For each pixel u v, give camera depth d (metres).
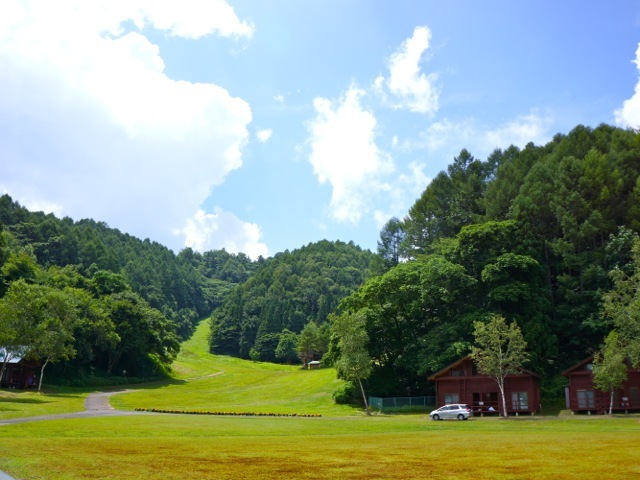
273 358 163.88
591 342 63.44
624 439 24.91
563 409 55.81
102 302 102.75
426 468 15.70
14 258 95.81
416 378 68.81
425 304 66.81
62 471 14.95
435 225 96.62
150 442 23.59
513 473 14.63
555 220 73.88
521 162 90.69
